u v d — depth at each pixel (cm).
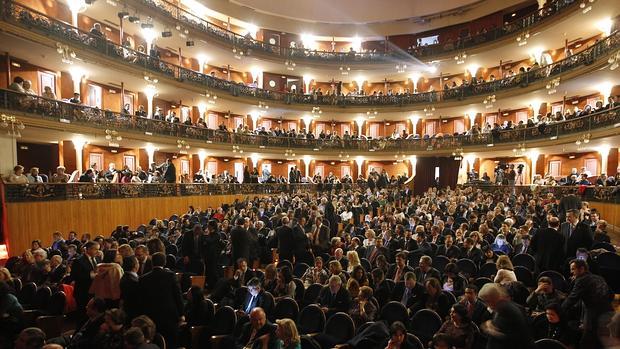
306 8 2859
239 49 2497
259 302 627
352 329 551
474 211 1229
